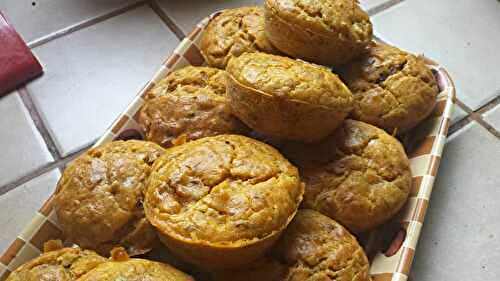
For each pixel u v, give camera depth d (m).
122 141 0.44
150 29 0.60
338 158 0.43
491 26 0.59
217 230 0.36
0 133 0.54
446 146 0.51
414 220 0.43
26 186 0.51
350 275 0.39
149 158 0.42
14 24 0.60
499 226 0.47
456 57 0.57
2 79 0.56
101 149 0.43
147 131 0.46
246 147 0.39
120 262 0.37
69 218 0.40
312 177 0.43
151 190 0.38
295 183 0.39
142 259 0.38
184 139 0.42
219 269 0.39
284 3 0.43
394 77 0.46
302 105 0.39
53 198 0.43
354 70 0.47
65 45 0.59
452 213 0.48
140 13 0.61
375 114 0.46
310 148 0.43
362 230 0.43
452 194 0.49
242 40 0.49
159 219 0.37
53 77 0.57
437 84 0.50
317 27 0.43
